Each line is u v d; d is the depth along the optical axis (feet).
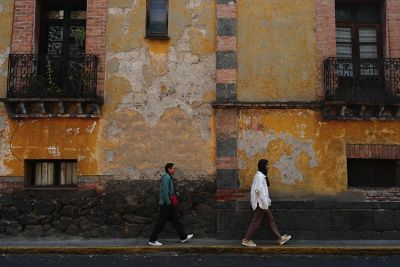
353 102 36.42
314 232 36.17
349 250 32.22
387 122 37.78
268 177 37.17
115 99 38.24
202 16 39.24
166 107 38.22
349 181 38.04
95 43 38.60
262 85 38.24
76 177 38.22
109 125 37.93
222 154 37.29
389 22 38.99
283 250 32.40
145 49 38.86
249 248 32.45
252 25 39.09
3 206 36.94
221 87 37.99
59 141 37.65
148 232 36.68
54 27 40.63
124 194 37.19
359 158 37.60
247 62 38.55
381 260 30.76
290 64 38.55
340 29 40.63
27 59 37.91
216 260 30.63
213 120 38.04
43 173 38.47
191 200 37.06
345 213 36.47
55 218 36.78
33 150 37.52
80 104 37.04
